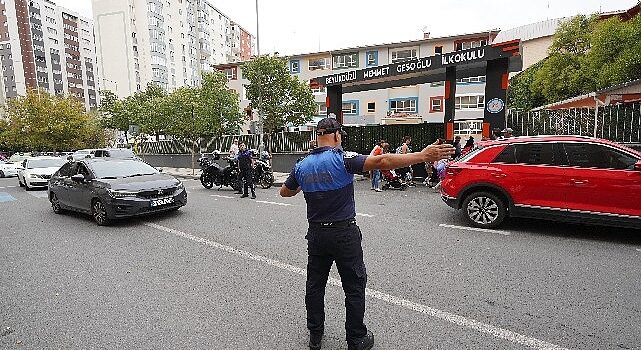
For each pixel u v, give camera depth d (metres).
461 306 3.56
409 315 3.42
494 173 6.34
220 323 3.38
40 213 9.48
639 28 16.73
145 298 3.96
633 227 5.41
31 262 5.35
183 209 9.20
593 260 4.75
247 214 8.34
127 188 7.62
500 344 2.91
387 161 2.52
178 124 20.69
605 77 17.75
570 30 23.73
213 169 13.18
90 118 37.91
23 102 33.50
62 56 72.56
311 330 2.90
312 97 28.06
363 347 2.84
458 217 7.42
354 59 35.00
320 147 2.82
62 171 9.40
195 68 71.50
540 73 25.16
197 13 71.81
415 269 4.58
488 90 11.05
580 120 10.66
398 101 33.91
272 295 3.96
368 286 4.09
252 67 26.44
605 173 5.54
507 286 4.00
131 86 57.91
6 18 63.97
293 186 2.93
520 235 6.01
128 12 57.50
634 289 3.84
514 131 11.90
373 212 8.15
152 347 3.02
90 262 5.26
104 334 3.24
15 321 3.53
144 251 5.72
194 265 4.99
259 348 2.96
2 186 16.72
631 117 9.70
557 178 5.84
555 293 3.79
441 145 2.44
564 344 2.89
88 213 8.09
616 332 3.03
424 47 32.44
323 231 2.71
